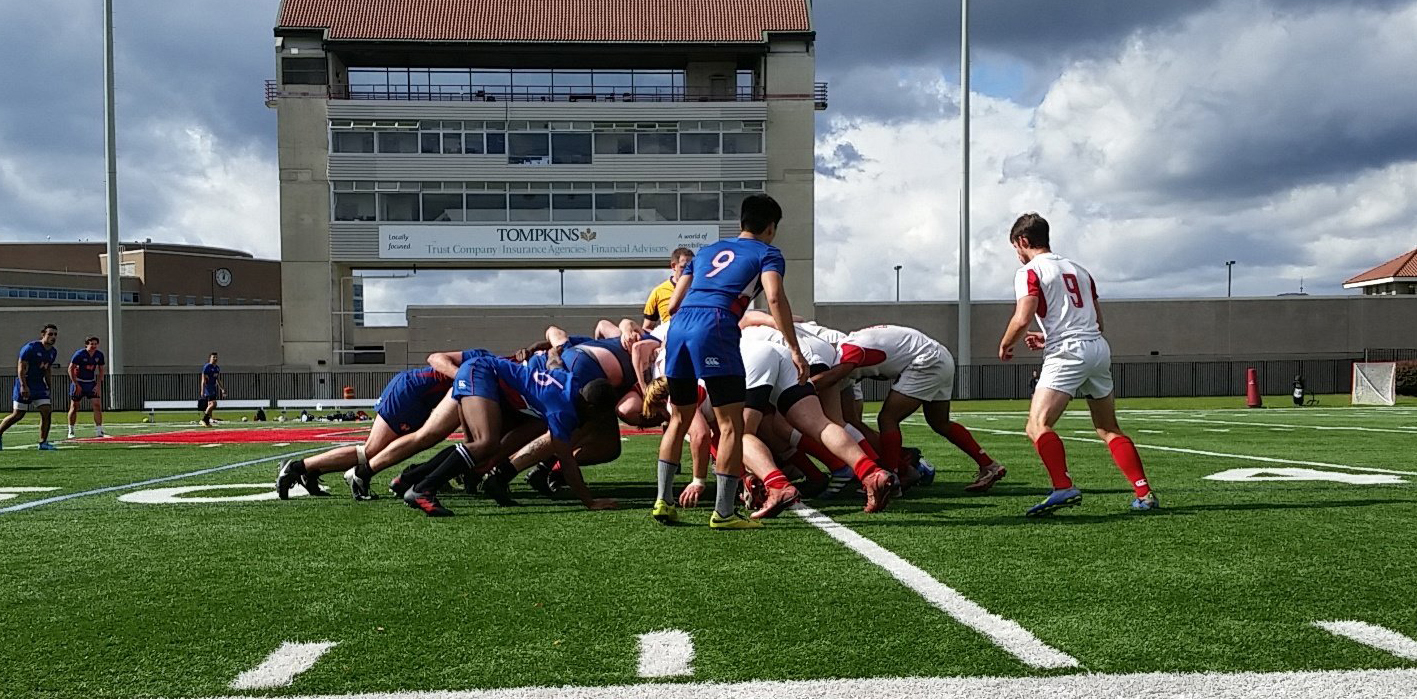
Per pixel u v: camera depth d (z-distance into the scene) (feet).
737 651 9.04
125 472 27.50
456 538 15.15
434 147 120.57
